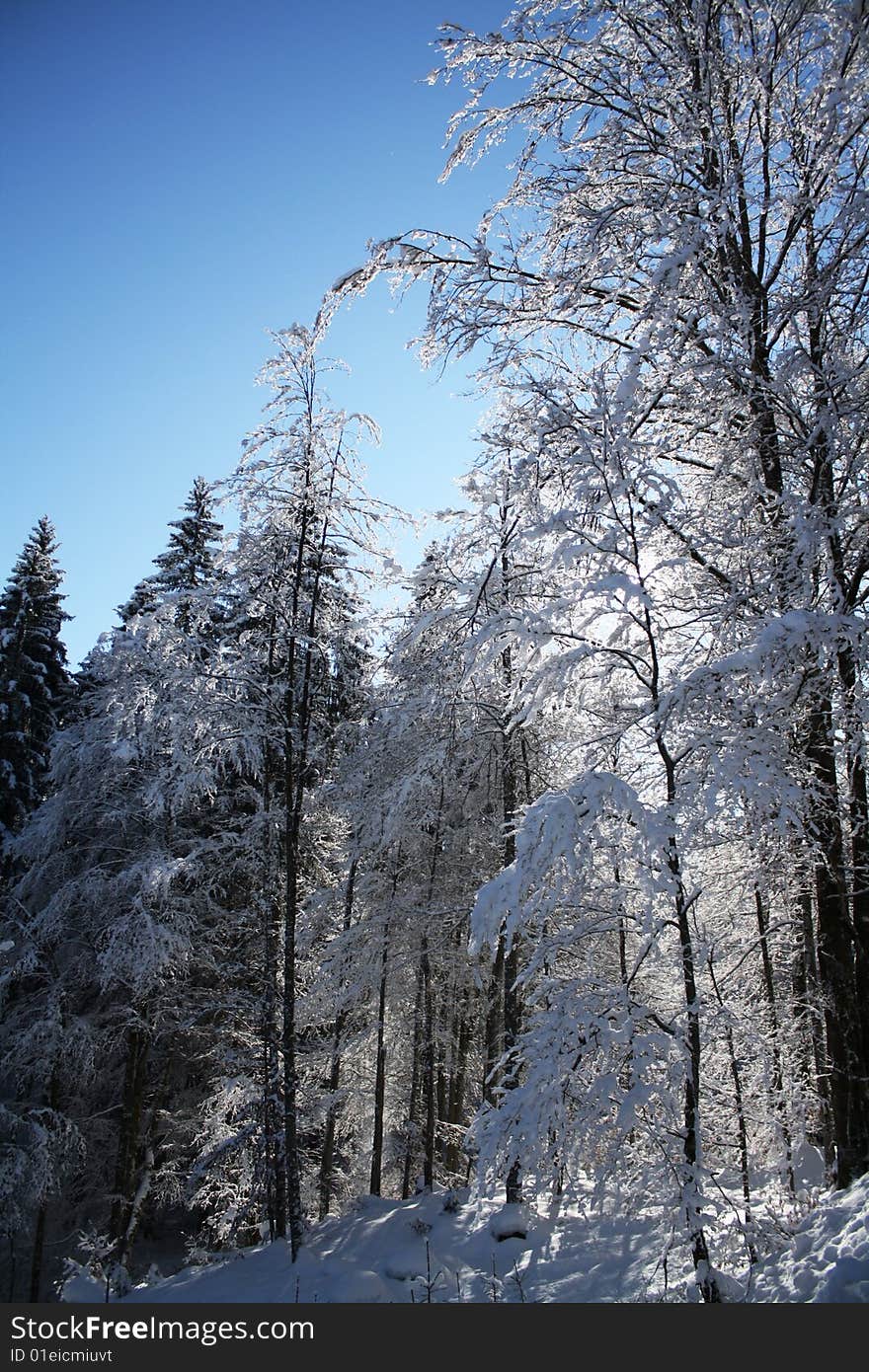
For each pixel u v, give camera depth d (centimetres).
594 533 670
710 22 795
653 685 632
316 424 1234
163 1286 1005
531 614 665
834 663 668
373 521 1298
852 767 809
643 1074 545
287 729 1236
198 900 1555
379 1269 923
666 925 586
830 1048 768
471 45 897
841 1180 724
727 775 553
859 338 783
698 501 862
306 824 1565
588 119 927
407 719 1279
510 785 1238
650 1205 549
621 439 638
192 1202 1387
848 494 714
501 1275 816
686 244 691
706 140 790
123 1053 1673
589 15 850
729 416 793
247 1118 1194
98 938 1490
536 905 550
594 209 840
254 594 1266
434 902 1398
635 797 543
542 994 591
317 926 1623
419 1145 1606
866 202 690
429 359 949
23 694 2134
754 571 746
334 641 1355
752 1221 573
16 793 2073
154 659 1462
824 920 764
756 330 797
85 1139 1662
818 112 706
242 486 1213
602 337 893
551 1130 555
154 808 1468
